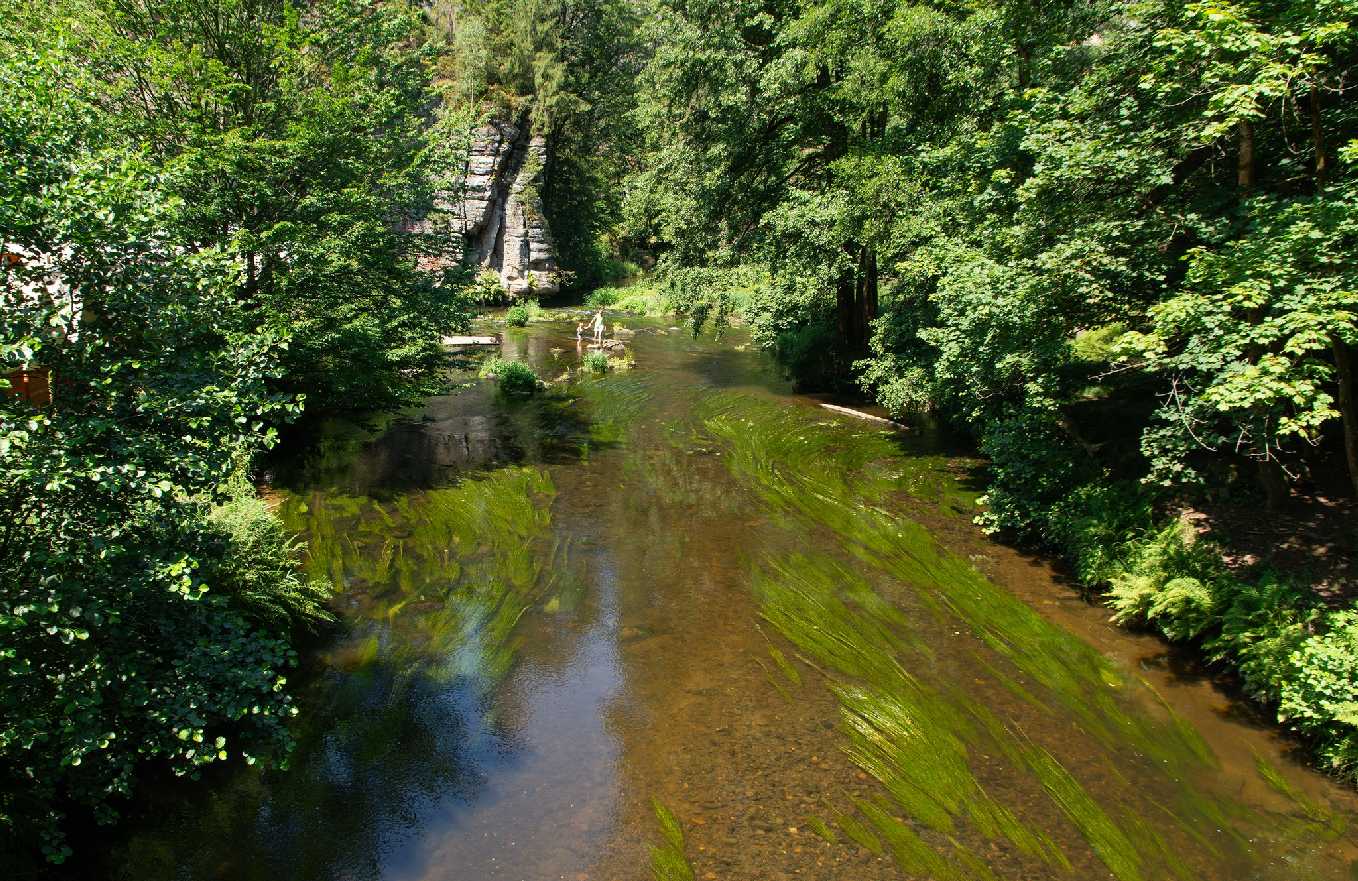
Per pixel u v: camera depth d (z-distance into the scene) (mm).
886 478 16078
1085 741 7789
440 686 8852
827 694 8633
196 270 6117
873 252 18844
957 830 6570
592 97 48469
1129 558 10578
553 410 22234
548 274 48344
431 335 17719
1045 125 10398
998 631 9852
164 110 13695
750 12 20281
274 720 6055
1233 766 7430
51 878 5910
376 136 16719
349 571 11578
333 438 18250
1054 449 12609
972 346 12141
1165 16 9719
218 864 6223
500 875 6160
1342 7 7000
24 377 6824
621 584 11453
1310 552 9391
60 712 5438
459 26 45375
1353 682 7121
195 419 5562
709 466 17188
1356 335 6711
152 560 5500
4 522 5195
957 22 15297
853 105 18094
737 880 6055
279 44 14281
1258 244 7477
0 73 5555
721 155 21578
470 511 13984
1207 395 7512
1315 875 6148
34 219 5188
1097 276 10164
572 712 8391
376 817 6809
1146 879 6059
